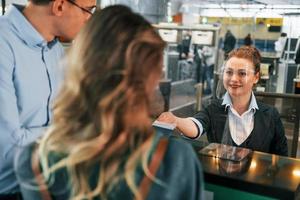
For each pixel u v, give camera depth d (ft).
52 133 2.21
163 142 2.15
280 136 5.20
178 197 2.05
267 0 31.30
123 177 2.02
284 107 6.40
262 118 5.11
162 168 2.04
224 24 35.53
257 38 33.45
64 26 4.12
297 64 21.21
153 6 21.21
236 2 33.78
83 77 2.06
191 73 21.56
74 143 2.10
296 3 30.73
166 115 4.42
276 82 20.49
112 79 1.99
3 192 3.68
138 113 2.03
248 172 3.24
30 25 4.09
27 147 2.43
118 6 2.19
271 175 3.16
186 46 20.66
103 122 2.01
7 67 3.85
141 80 2.01
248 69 4.91
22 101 4.06
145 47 2.02
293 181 3.03
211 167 3.35
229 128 5.17
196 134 4.79
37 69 4.19
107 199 2.06
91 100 2.04
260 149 5.08
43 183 2.23
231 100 5.14
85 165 2.07
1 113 3.66
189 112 15.75
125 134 2.04
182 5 33.68
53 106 2.37
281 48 27.66
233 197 3.13
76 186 2.10
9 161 3.60
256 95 6.53
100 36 2.05
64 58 2.25
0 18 4.16
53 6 4.00
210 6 35.86
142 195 2.00
